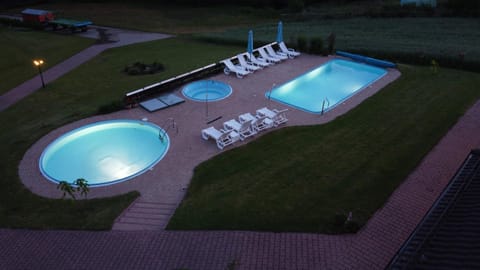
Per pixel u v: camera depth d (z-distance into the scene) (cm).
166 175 1264
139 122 1634
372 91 1997
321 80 2269
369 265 878
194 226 1015
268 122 1587
